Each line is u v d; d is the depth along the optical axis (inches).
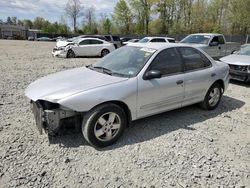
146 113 159.3
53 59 584.4
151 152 138.3
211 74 197.3
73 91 133.0
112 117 142.3
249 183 115.4
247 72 301.1
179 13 1988.2
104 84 141.4
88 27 2721.5
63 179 113.8
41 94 135.6
